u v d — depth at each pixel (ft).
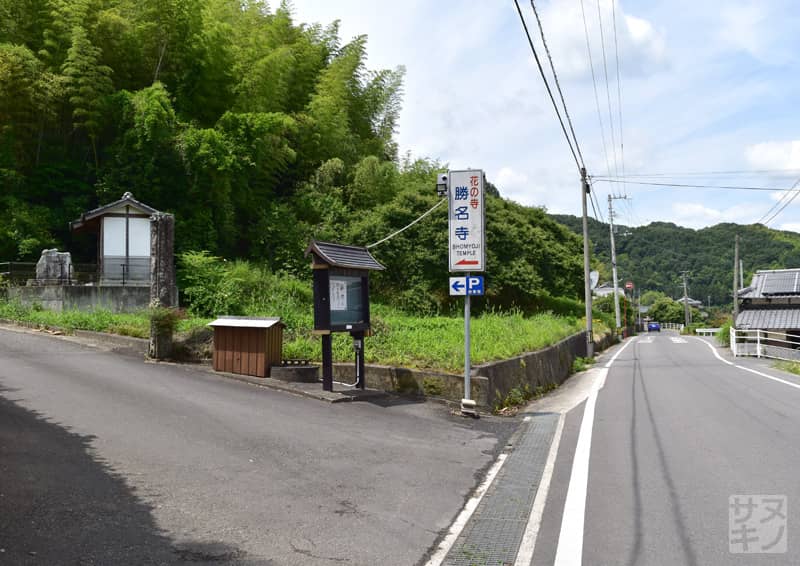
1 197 66.54
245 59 81.61
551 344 51.21
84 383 27.91
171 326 37.04
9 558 10.93
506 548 13.42
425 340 41.06
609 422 28.12
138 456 17.88
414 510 15.67
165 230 38.55
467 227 30.27
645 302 296.71
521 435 26.11
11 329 46.93
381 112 110.42
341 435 22.85
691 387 40.50
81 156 76.02
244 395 28.48
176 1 75.00
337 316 30.55
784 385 40.81
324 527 13.94
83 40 66.74
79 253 73.05
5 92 63.67
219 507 14.57
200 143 68.80
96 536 12.31
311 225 80.64
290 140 90.79
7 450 17.10
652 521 14.69
